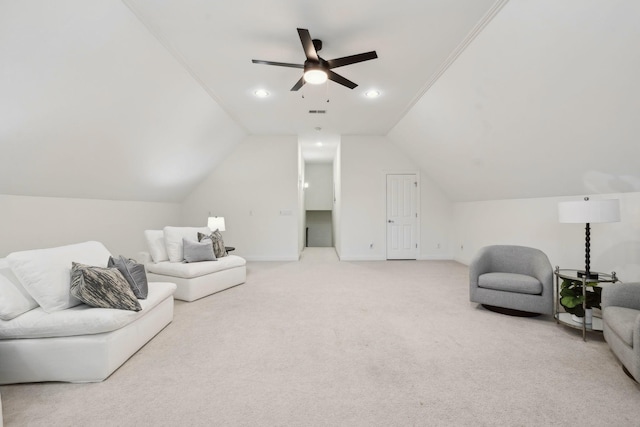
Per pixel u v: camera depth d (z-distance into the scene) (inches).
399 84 149.9
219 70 135.2
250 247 251.0
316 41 113.4
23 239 121.4
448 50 119.3
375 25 104.5
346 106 181.5
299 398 67.8
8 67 80.4
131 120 131.0
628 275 111.0
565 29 83.7
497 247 132.9
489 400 66.6
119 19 92.9
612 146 100.5
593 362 82.4
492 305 120.4
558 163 126.6
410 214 255.1
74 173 130.8
